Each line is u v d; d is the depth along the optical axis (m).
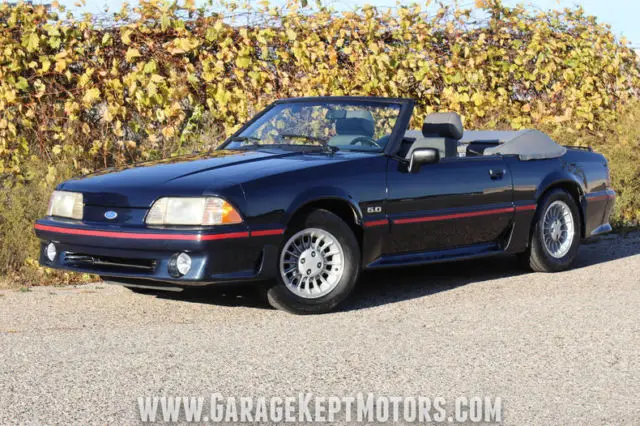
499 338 5.57
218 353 5.18
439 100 10.60
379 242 6.59
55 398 4.36
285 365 4.95
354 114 7.08
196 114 9.09
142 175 6.23
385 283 7.45
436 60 10.56
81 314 6.17
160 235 5.80
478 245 7.41
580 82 11.60
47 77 8.53
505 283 7.42
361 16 9.98
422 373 4.83
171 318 6.07
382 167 6.62
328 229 6.28
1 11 8.38
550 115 11.40
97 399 4.36
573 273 7.90
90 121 8.66
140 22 8.73
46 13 8.48
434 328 5.83
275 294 6.11
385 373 4.82
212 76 9.02
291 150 6.93
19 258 7.60
